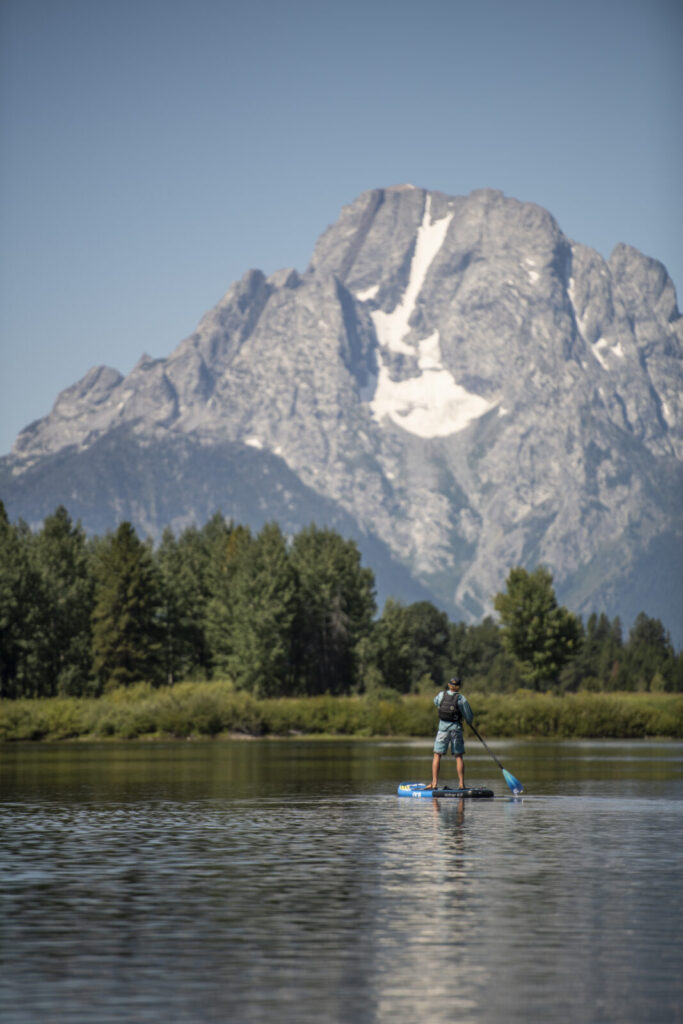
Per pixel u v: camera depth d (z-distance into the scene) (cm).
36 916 5616
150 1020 3928
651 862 7269
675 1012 4009
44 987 4344
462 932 5234
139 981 4428
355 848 7962
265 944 5016
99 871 6988
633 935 5159
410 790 12038
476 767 17312
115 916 5606
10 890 6331
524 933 5203
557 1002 4131
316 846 8075
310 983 4391
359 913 5659
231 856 7606
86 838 8569
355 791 12738
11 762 19300
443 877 6719
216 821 9675
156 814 10262
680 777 14838
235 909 5778
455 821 9612
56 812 10456
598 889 6297
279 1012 4019
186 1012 4022
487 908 5775
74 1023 3891
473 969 4588
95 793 12519
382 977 4469
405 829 9044
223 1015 3984
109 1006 4094
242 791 12788
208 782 14238
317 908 5788
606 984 4362
